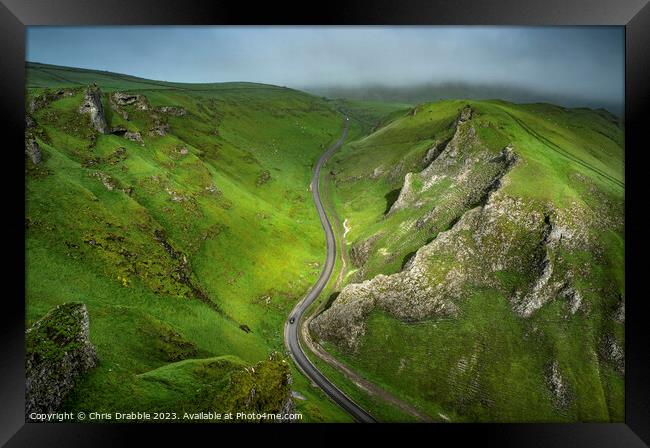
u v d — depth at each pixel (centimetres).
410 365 7531
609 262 7681
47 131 9569
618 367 6719
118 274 7269
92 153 9812
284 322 9425
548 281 7669
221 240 10594
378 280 8912
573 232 8006
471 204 9731
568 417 6319
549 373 6800
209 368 4903
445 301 8094
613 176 10281
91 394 3612
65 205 7538
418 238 9994
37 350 3469
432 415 6631
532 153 9938
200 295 8506
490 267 8262
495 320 7638
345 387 7212
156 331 6166
